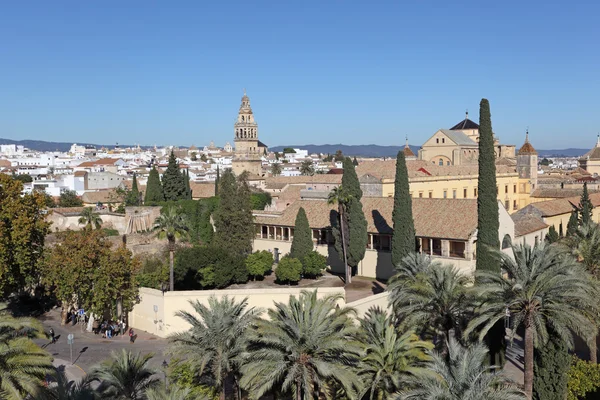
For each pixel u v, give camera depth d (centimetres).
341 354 2998
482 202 4766
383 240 6638
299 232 6594
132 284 5081
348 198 6125
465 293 3731
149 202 8538
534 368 3478
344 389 3062
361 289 6047
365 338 3350
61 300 5272
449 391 2458
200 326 3188
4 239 5069
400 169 5794
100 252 4975
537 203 8606
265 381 2819
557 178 13938
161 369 3500
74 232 5416
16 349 2805
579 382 3584
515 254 3419
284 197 10119
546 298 3203
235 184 6831
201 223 7806
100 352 4481
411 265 4394
